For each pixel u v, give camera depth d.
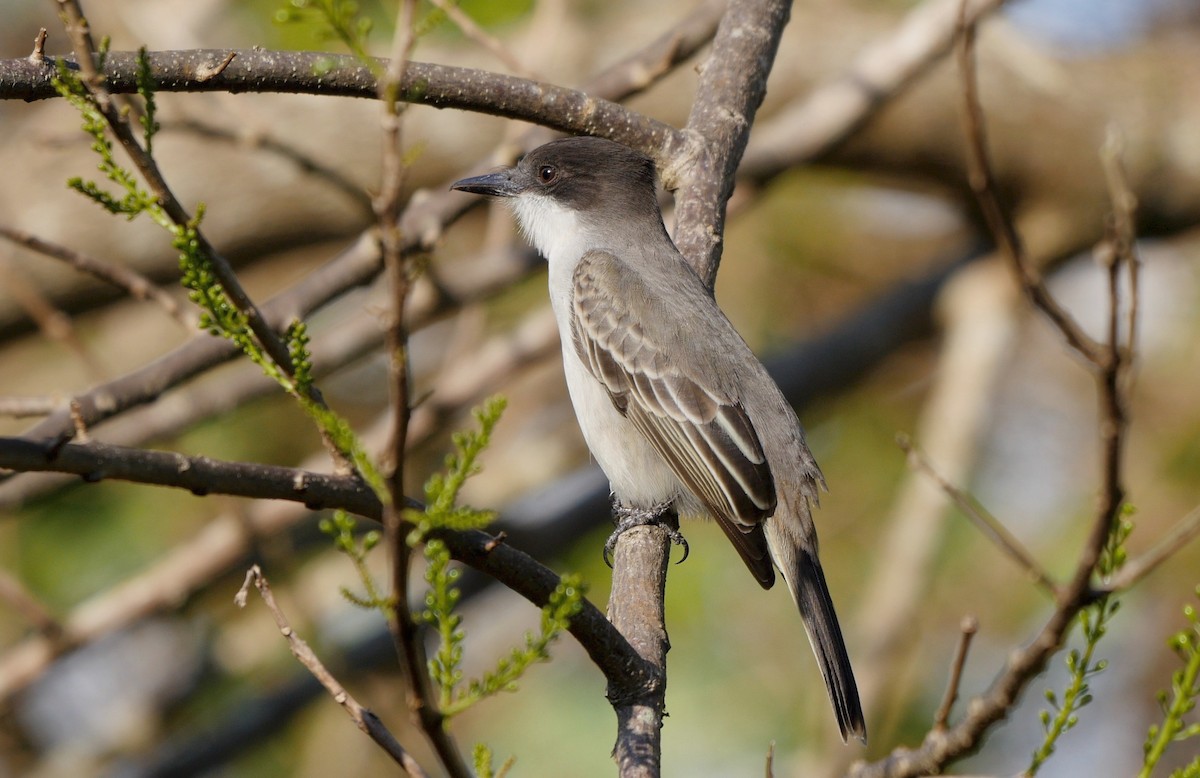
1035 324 14.38
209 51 6.20
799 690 12.16
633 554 6.84
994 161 14.09
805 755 11.41
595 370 8.47
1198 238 14.40
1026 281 5.35
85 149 12.78
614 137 7.61
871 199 15.45
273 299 9.55
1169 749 12.44
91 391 8.59
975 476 13.70
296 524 12.45
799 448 8.36
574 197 9.11
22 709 13.64
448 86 7.02
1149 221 14.19
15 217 12.65
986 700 5.27
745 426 8.12
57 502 12.56
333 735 12.83
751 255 14.72
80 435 4.86
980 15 10.67
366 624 13.04
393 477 3.74
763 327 14.78
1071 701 5.14
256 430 13.08
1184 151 13.85
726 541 12.60
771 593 12.46
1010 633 12.80
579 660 12.91
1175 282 14.07
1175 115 13.97
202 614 13.64
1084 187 14.01
